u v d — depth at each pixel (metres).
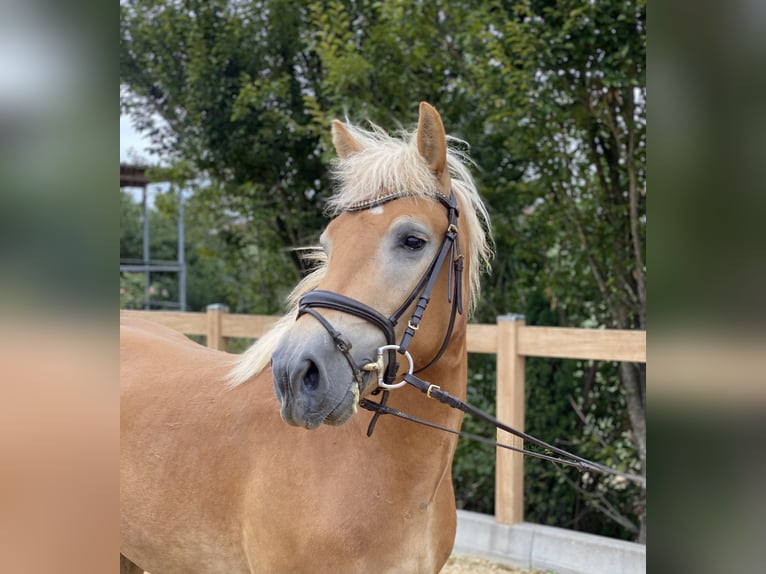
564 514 5.09
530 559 3.82
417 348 1.72
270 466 1.88
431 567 1.93
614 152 5.06
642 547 3.54
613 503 5.00
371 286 1.62
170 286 12.59
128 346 2.63
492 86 4.68
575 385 5.04
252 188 5.91
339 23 5.17
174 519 2.06
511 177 5.34
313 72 5.93
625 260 5.03
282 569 1.84
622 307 5.13
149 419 2.22
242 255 6.91
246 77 5.49
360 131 2.12
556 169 4.99
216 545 2.01
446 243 1.74
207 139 5.82
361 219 1.69
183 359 2.52
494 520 4.05
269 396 2.03
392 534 1.80
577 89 4.59
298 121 5.77
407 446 1.80
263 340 2.15
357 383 1.57
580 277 5.31
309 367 1.52
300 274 6.39
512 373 3.94
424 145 1.77
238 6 5.95
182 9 5.93
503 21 4.57
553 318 5.39
